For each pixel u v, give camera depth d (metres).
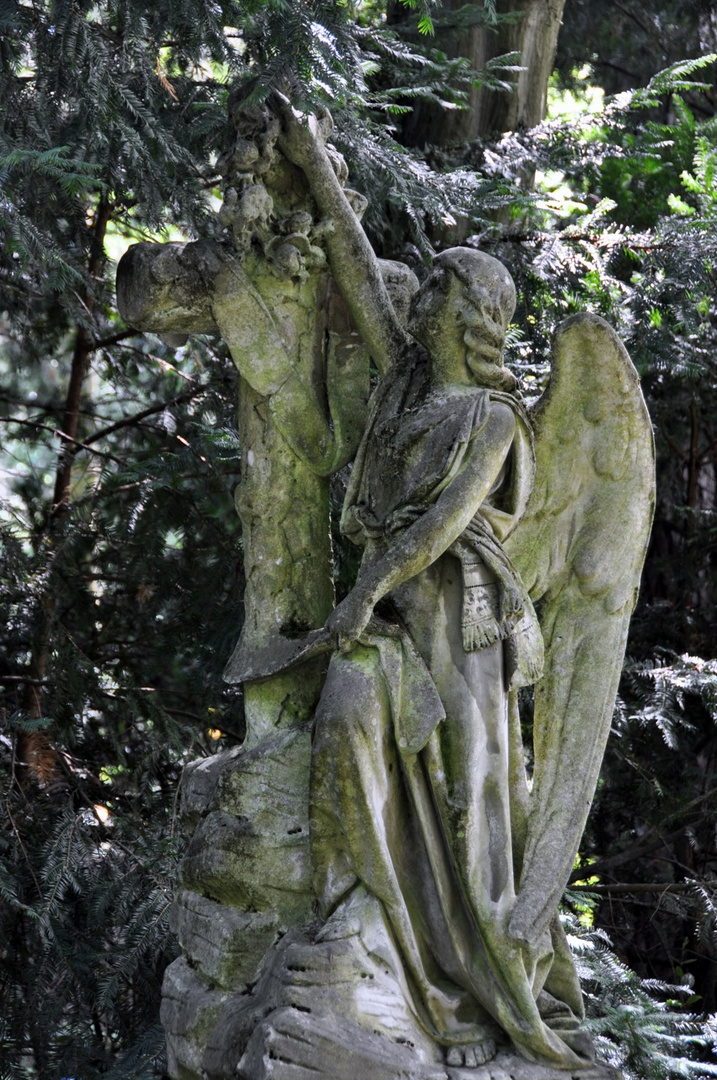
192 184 6.62
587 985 6.64
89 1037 6.52
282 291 5.00
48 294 8.30
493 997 4.50
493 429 4.60
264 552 5.02
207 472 7.81
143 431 8.98
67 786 7.52
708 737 9.25
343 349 5.09
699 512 9.77
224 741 8.04
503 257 7.81
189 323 5.04
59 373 9.91
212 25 5.89
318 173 5.00
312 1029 4.25
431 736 4.50
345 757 4.43
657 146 8.96
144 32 6.19
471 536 4.62
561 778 4.85
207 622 7.75
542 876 4.64
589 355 4.78
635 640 9.27
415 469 4.65
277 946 4.55
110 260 8.48
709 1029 6.34
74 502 8.20
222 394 8.34
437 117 8.86
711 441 10.52
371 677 4.50
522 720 7.83
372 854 4.44
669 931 9.23
